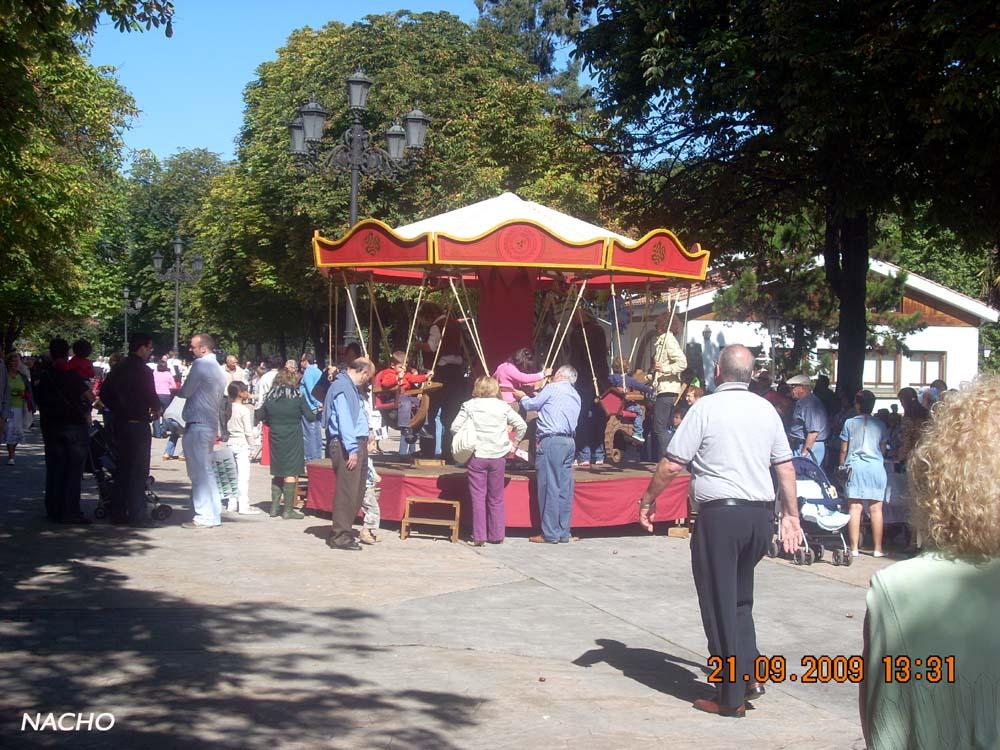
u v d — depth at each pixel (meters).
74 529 11.34
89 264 39.53
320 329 45.78
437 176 31.91
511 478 11.89
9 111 11.05
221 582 8.89
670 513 12.36
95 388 26.52
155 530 11.45
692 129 19.72
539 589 9.06
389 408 14.33
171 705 5.67
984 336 40.66
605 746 5.30
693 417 5.93
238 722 5.44
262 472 18.72
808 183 17.03
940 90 13.48
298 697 5.89
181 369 29.48
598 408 14.70
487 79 34.28
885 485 11.29
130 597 8.19
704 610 5.90
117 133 25.34
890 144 15.04
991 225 15.41
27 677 6.09
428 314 15.27
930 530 2.40
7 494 14.26
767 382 14.77
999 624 2.29
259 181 37.44
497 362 13.80
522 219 11.64
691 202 20.25
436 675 6.44
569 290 15.09
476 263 11.70
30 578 8.77
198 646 6.88
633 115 18.48
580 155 22.20
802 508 10.55
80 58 18.98
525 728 5.53
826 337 27.16
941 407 2.50
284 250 38.75
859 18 14.95
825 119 14.40
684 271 13.29
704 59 16.17
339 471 10.67
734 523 5.78
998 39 12.44
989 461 2.33
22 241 19.97
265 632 7.30
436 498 11.77
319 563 9.88
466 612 8.15
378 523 11.62
